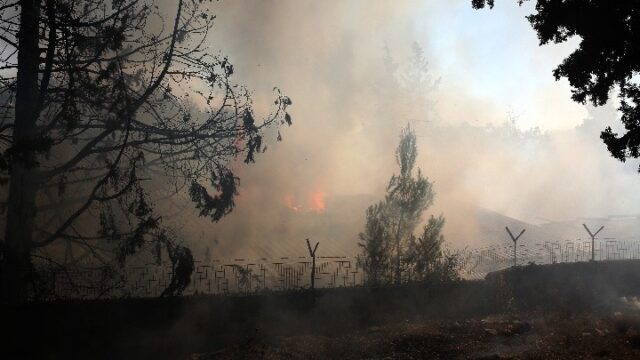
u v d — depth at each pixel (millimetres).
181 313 10875
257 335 10695
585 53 8938
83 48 10492
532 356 9734
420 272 14484
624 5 8469
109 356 9898
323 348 10172
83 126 10375
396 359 9688
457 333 11484
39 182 10445
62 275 11117
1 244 9672
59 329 9766
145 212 10312
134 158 10406
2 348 9273
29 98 10195
